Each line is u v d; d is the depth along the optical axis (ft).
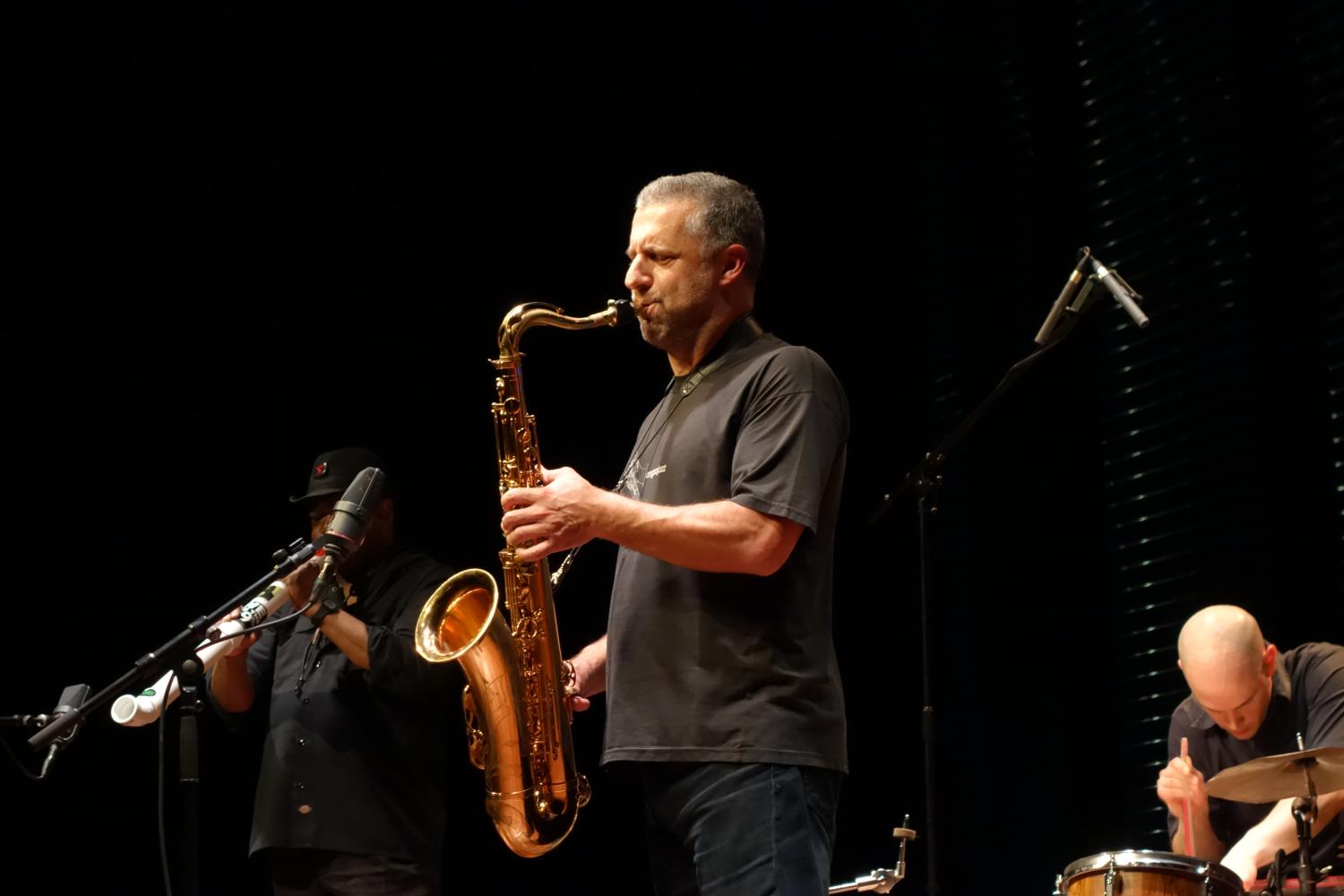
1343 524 36.27
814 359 19.92
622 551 20.67
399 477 43.75
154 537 41.50
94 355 41.91
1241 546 37.93
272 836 29.22
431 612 24.12
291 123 44.86
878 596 44.42
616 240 46.65
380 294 44.75
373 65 45.80
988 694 42.04
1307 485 37.09
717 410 19.98
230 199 43.96
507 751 23.11
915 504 44.88
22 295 41.47
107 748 40.32
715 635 18.92
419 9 46.42
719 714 18.57
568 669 23.88
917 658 43.78
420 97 46.06
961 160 46.83
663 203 21.20
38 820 39.34
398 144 45.68
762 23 48.34
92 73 42.96
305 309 44.09
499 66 46.83
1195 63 41.50
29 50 42.32
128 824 40.06
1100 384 42.11
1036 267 44.37
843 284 46.96
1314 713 30.37
